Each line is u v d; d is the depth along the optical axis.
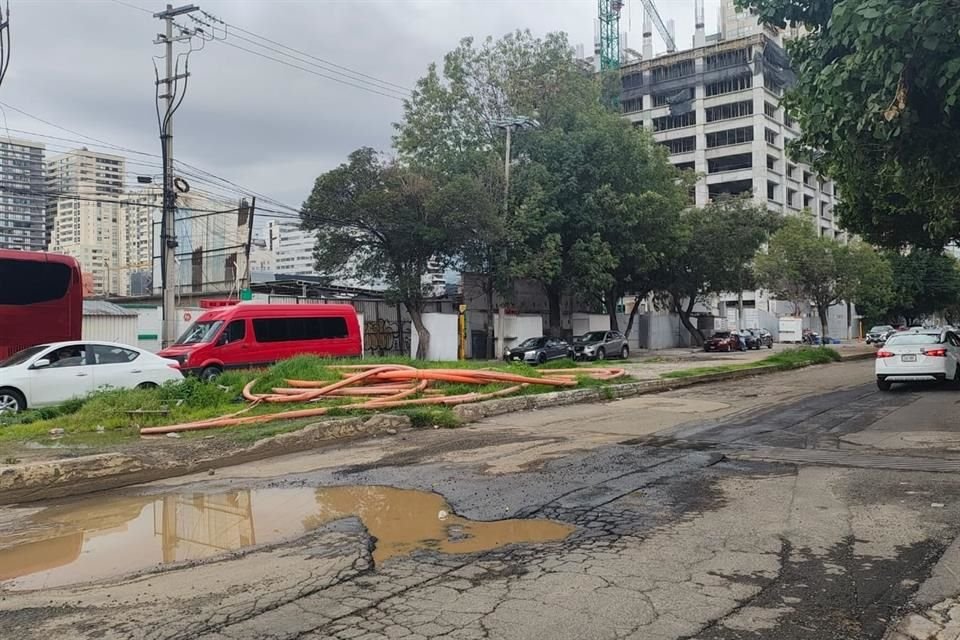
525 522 6.05
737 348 45.31
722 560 4.94
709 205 42.34
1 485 7.45
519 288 39.31
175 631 3.96
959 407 12.79
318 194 27.62
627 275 38.03
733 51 80.44
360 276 30.05
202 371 19.08
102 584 4.84
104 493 7.75
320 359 16.41
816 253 48.94
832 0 9.82
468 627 3.91
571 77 34.69
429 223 28.66
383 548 5.44
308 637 3.83
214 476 8.44
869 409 13.02
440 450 9.63
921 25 7.12
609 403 15.05
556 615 4.05
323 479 7.99
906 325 74.06
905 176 9.78
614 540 5.46
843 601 4.20
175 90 22.77
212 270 35.78
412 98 33.44
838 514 5.99
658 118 85.94
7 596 4.65
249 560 5.25
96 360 13.94
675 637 3.76
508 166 30.52
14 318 16.05
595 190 32.38
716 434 10.57
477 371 15.27
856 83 8.30
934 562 4.80
